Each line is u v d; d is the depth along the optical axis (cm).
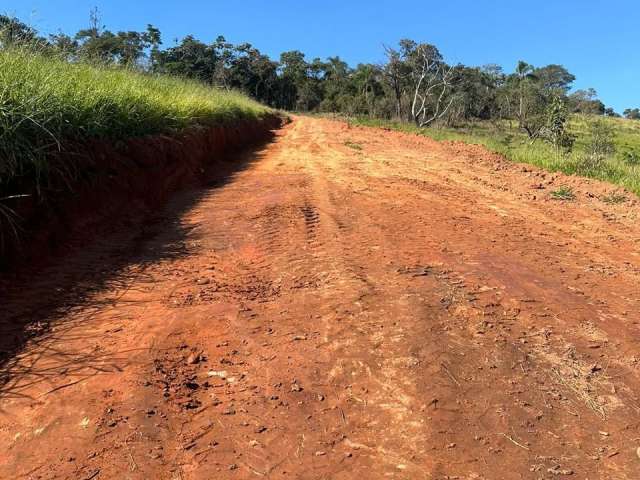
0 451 237
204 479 226
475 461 243
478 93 4872
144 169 694
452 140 1945
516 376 311
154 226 593
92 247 500
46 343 329
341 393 291
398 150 1462
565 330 371
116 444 243
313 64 8088
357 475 233
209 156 1048
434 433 260
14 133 434
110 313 374
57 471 225
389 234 581
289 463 238
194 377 302
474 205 779
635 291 459
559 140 1792
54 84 536
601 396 298
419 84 4075
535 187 978
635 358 339
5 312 359
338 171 1031
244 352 329
